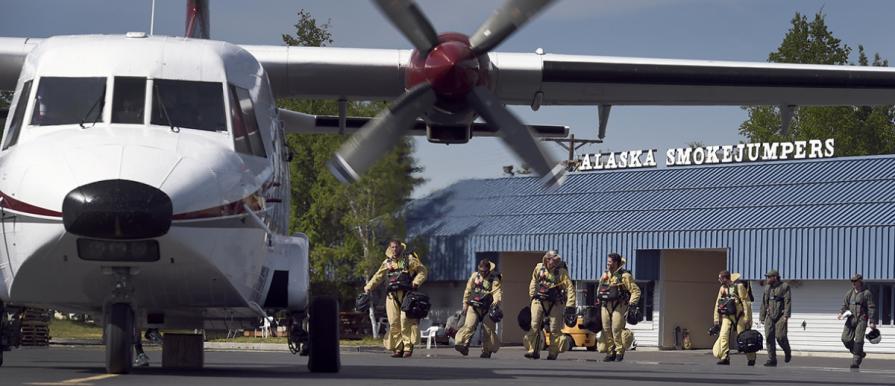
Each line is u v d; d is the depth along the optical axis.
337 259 53.56
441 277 58.72
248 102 13.59
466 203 59.81
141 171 11.76
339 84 17.84
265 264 13.48
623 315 27.62
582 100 19.50
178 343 16.33
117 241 11.72
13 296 12.83
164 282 12.41
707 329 55.22
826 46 85.00
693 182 55.97
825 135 80.12
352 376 14.41
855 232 47.31
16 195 11.87
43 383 11.30
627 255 53.12
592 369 21.42
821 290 49.94
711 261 55.41
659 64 18.17
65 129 12.70
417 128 20.44
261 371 15.84
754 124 82.31
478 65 15.17
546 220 56.50
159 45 13.39
